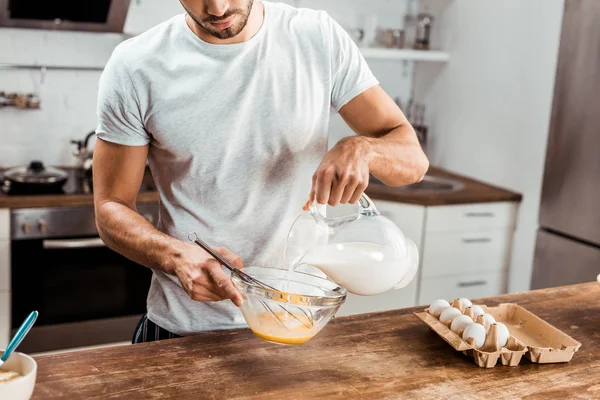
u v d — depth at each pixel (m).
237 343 1.40
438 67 3.79
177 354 1.34
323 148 1.63
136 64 1.49
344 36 1.62
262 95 1.53
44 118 3.38
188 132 1.52
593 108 2.71
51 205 2.88
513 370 1.35
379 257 1.30
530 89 3.13
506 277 3.34
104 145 1.55
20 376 1.11
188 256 1.34
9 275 2.89
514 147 3.25
